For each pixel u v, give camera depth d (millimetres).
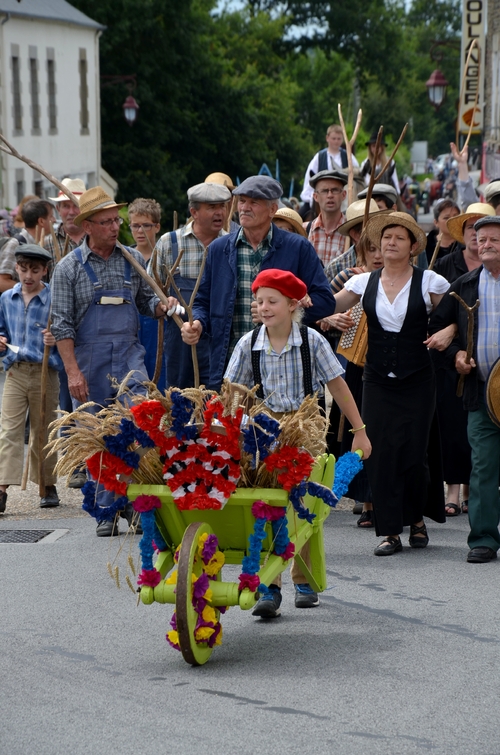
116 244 19125
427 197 150625
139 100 120000
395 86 168125
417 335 17953
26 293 22125
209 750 10477
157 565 13180
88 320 19156
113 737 10828
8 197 94312
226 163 130625
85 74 112188
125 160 120250
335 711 11383
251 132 128875
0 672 12789
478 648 13438
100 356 19094
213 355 18125
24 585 16484
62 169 106750
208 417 12305
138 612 15117
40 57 101125
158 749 10516
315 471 14023
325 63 191750
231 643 13750
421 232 17766
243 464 12594
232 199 25375
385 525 18094
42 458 21984
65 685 12312
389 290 17984
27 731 11031
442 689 12008
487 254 17562
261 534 12477
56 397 22453
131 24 117312
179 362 21016
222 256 18000
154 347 23516
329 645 13586
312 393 14203
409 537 19094
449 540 19438
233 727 11016
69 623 14648
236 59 144500
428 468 18469
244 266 17891
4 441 21828
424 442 18094
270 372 14195
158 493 12656
